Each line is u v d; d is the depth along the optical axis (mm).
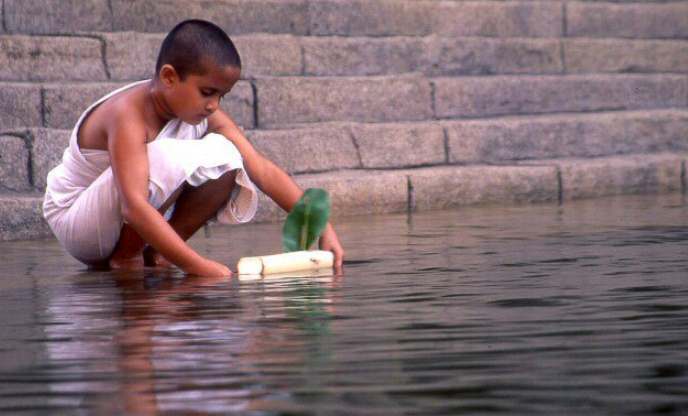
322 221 6859
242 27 13070
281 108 12227
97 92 11016
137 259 7203
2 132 9992
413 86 13305
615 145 14203
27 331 4730
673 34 16656
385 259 7156
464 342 4234
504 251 7465
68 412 3328
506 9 15148
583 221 9672
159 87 6703
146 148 6688
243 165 7195
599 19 15977
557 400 3350
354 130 12141
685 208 10836
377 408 3279
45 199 7363
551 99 14570
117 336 4535
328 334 4453
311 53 13078
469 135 12969
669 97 15727
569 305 5105
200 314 5043
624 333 4375
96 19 12062
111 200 6902
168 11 12531
